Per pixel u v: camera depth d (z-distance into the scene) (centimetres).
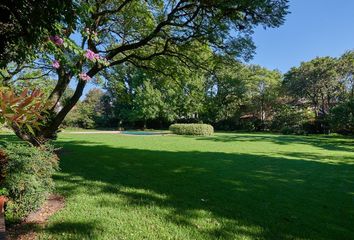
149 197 515
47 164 439
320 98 3597
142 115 3706
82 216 412
